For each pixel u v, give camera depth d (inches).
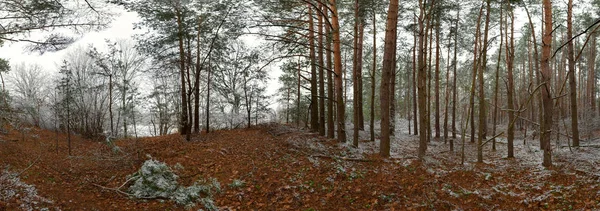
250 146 532.7
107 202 297.6
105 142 606.2
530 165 485.1
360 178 385.1
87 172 380.8
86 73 787.4
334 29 571.8
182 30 616.7
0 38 315.6
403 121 1438.2
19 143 460.8
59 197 285.4
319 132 712.4
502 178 418.0
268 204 306.8
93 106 770.8
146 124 1072.8
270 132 718.5
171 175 349.1
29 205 248.8
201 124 950.4
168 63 684.7
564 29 1119.0
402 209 303.4
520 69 1540.4
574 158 491.2
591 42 1196.5
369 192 341.1
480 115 543.8
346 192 341.1
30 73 791.7
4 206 233.9
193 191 318.3
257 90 858.1
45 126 676.7
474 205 320.2
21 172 306.0
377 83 1525.6
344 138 604.4
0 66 539.8
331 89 670.5
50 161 402.0
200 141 594.6
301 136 647.1
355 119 588.4
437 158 553.6
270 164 422.3
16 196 257.0
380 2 670.5
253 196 323.3
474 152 667.4
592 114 1103.0
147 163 342.0
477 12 742.5
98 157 435.2
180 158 437.1
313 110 765.9
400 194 337.4
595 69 1414.9
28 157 391.2
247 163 420.5
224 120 880.3
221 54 725.9
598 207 282.8
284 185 347.3
